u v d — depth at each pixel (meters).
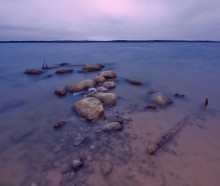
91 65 5.66
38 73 5.27
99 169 1.34
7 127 2.04
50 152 1.55
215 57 10.29
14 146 1.65
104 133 1.82
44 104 2.76
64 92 3.14
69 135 1.81
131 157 1.48
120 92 3.31
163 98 2.76
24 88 3.82
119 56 10.99
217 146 1.67
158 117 2.25
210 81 4.41
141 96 3.11
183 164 1.41
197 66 6.86
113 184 1.21
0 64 7.48
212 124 2.12
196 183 1.23
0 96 3.30
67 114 2.32
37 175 1.29
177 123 2.10
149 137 1.78
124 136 1.78
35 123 2.12
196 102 2.88
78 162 1.36
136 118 2.20
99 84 3.71
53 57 10.33
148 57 10.40
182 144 1.67
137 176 1.28
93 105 2.20
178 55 11.70
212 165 1.40
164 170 1.34
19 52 14.55
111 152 1.54
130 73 5.42
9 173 1.31
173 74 5.29
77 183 1.21
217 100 3.00
